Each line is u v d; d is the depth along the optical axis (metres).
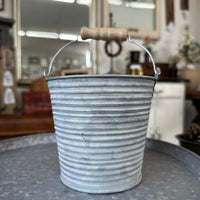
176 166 0.49
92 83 0.31
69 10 1.54
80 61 1.56
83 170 0.36
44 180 0.41
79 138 0.34
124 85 0.32
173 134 1.56
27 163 0.50
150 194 0.35
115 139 0.34
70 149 0.36
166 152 0.59
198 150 0.65
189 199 0.33
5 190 0.36
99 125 0.33
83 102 0.33
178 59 1.75
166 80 1.50
